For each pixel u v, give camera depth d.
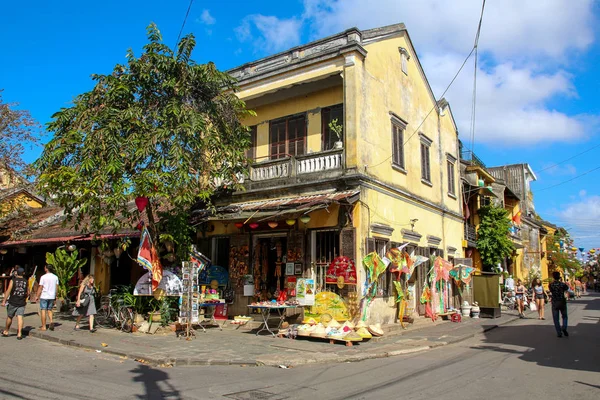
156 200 14.33
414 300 16.88
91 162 11.19
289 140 16.39
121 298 13.05
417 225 17.39
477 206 25.86
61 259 17.53
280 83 15.34
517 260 32.72
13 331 12.74
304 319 12.63
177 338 11.59
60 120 12.08
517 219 32.03
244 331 13.10
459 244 22.19
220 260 16.12
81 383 7.06
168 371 8.20
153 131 11.75
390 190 15.17
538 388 6.98
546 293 29.16
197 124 11.77
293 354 9.61
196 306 12.05
